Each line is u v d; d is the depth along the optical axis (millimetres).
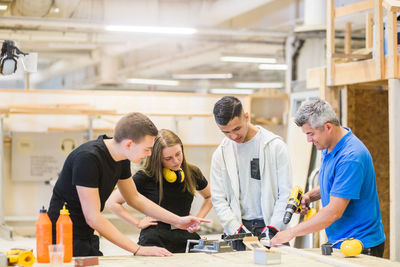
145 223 3236
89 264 2346
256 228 3158
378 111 4754
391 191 3705
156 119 8156
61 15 8508
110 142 2621
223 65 15203
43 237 2400
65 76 18375
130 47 11719
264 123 8555
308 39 8477
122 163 2770
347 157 2582
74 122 7926
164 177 3250
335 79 4215
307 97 7332
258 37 10805
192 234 3324
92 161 2535
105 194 2701
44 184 7824
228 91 17312
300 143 6039
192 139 8281
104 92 7922
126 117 2525
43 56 13156
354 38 8906
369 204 2656
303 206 2906
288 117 8281
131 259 2508
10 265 2297
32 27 9500
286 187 3082
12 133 7500
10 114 7676
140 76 16094
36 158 7570
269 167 3113
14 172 7520
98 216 2551
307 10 8336
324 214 2586
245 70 16156
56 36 9805
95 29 9781
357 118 4668
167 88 17484
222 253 2662
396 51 3676
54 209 2668
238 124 2936
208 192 3582
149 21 8945
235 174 3186
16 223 7789
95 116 7434
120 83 13766
